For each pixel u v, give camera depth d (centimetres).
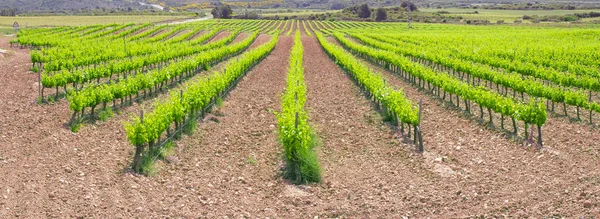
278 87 2847
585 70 2917
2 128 1556
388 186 1228
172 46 4722
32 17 14862
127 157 1376
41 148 1376
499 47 4769
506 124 1789
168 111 1520
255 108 2189
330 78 3195
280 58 4647
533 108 1522
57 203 1013
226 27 10294
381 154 1509
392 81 3069
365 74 2567
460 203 1105
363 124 1884
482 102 1808
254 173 1327
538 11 18562
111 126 1706
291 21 14212
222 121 1886
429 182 1248
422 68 2673
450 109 2102
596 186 1145
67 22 11938
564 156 1393
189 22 12512
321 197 1167
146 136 1260
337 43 6694
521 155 1430
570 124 1802
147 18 14925
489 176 1266
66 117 1770
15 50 4681
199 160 1403
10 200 1006
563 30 7788
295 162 1280
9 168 1193
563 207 1045
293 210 1088
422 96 2469
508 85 2348
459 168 1338
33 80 2647
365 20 15188
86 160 1305
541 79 2891
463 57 3919
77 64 3105
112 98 1888
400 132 1730
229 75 2488
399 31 9450
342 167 1392
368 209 1087
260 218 1038
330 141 1658
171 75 2644
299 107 1650
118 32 7738
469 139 1630
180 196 1124
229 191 1182
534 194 1128
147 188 1152
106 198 1061
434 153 1483
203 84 2012
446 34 7712
